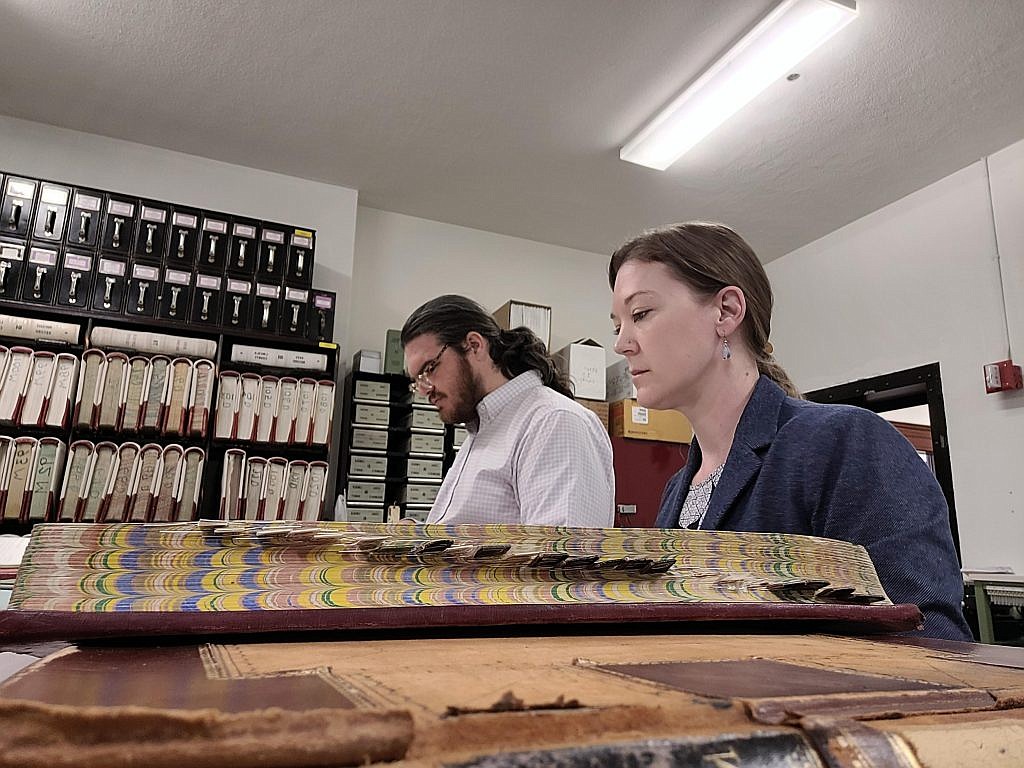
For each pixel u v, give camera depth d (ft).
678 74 9.74
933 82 9.71
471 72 9.84
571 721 0.54
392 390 11.78
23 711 0.49
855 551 1.83
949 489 11.32
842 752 0.56
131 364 9.57
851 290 13.53
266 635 1.22
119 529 1.27
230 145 11.76
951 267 11.78
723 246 2.89
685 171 12.09
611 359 14.46
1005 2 8.35
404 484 11.11
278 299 10.52
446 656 0.97
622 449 12.60
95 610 1.17
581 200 13.30
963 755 0.59
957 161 11.60
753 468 2.65
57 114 11.00
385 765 0.48
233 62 9.75
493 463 4.57
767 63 9.12
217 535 1.32
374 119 10.98
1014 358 10.72
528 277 14.96
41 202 9.70
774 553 1.69
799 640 1.32
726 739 0.54
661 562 1.53
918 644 1.27
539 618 1.30
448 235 14.42
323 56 9.59
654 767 0.51
